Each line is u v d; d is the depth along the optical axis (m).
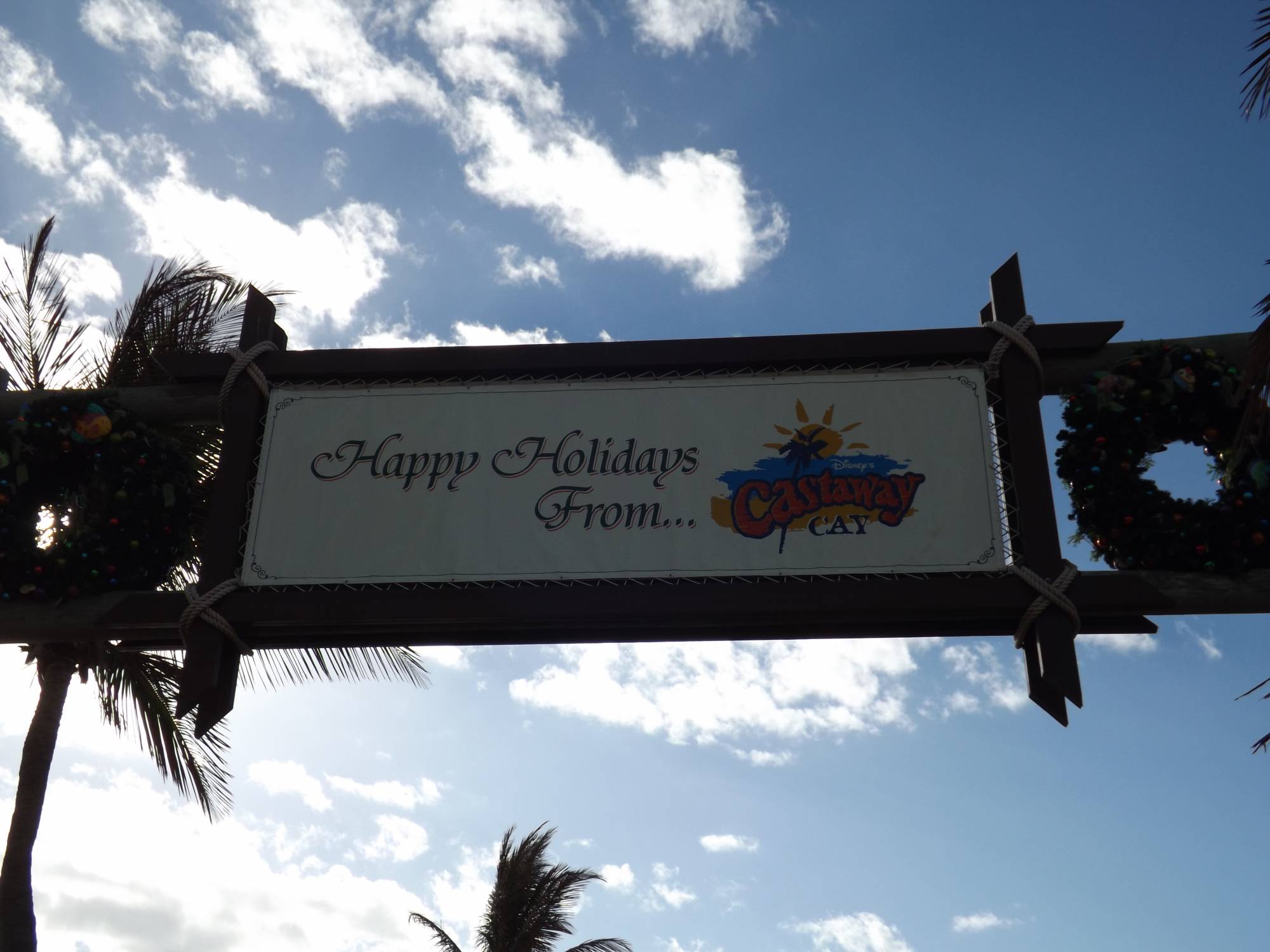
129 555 7.01
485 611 6.53
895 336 7.05
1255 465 6.57
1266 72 7.27
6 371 7.70
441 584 6.62
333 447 7.04
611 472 6.85
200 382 7.43
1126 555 6.63
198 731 6.55
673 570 6.56
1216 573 6.49
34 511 7.19
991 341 7.02
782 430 6.88
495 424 7.04
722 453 6.85
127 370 13.07
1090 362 7.06
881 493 6.69
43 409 7.21
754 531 6.64
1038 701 6.35
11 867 11.16
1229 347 7.02
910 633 6.73
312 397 7.20
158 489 7.21
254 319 7.48
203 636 6.64
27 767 11.58
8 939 10.88
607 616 6.52
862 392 6.96
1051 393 7.19
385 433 7.06
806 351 7.04
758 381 7.03
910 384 6.97
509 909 24.92
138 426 7.27
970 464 6.72
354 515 6.84
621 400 7.05
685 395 7.03
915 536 6.57
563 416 7.03
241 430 7.11
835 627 6.70
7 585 6.83
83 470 7.30
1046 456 6.75
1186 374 6.78
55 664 11.87
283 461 7.02
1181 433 6.95
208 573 6.74
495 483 6.87
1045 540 6.52
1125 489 6.65
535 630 6.85
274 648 6.98
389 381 7.23
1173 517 6.55
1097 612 6.42
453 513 6.80
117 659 12.16
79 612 6.83
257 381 7.25
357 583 6.66
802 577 6.51
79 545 6.92
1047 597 6.37
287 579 6.69
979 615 6.54
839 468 6.77
